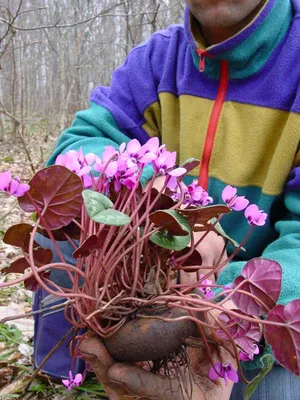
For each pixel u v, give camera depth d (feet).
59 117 31.48
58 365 4.09
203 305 2.28
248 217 2.41
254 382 2.35
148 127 4.63
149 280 2.27
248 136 4.00
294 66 3.88
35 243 2.39
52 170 2.04
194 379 2.52
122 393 2.50
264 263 2.24
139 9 24.41
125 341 2.23
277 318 2.10
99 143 4.18
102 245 2.17
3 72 32.07
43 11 34.35
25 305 6.12
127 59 4.88
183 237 2.27
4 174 2.02
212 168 4.15
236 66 4.00
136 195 2.41
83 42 33.47
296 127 3.70
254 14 3.86
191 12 3.93
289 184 3.78
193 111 4.24
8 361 4.55
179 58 4.44
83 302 2.22
